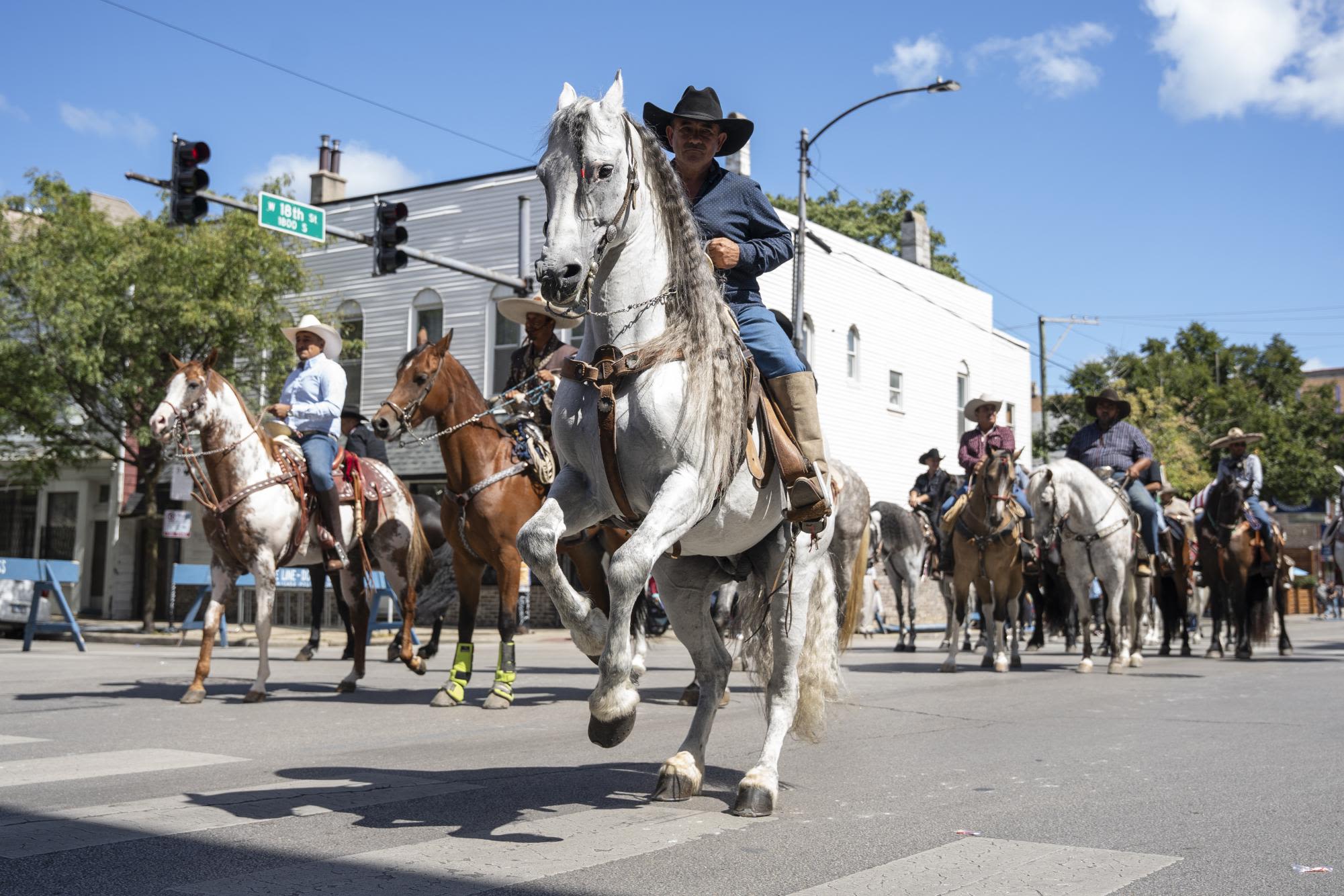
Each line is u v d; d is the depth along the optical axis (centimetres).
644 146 433
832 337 2714
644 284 425
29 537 2975
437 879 354
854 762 589
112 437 2395
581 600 408
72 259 2073
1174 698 927
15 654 1476
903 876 362
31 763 570
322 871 362
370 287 2505
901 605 1756
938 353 3164
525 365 884
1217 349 4797
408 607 1093
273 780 523
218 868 366
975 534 1205
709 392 423
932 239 4900
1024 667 1316
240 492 867
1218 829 435
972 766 577
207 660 871
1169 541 1466
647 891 344
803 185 2034
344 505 962
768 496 463
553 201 402
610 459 420
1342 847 406
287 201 1447
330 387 945
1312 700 913
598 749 636
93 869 363
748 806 451
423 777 536
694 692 878
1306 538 5541
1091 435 1330
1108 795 502
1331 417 4753
